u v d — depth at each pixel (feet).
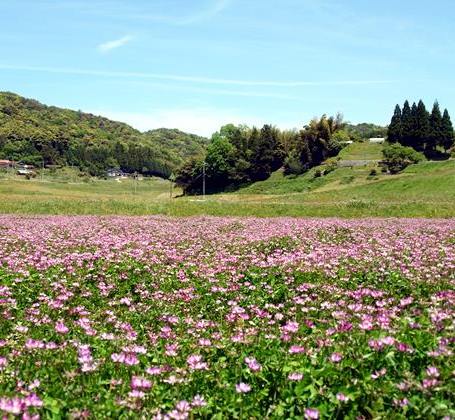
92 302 41.32
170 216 136.98
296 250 63.62
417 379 20.81
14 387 21.77
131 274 49.11
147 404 20.51
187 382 22.70
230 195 416.67
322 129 482.69
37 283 44.06
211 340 29.12
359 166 424.46
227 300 40.68
